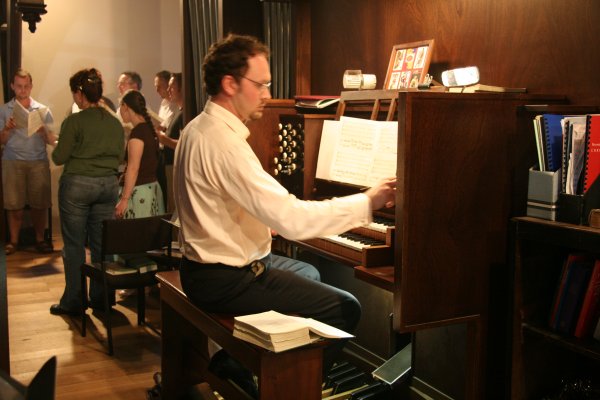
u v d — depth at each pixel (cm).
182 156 254
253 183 238
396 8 359
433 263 241
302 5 442
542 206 233
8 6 632
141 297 457
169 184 580
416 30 346
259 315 243
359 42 393
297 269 301
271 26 435
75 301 474
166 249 437
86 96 461
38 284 563
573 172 226
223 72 247
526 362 247
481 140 243
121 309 496
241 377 274
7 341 267
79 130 455
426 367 304
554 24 267
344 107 350
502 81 294
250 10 440
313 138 354
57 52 762
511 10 286
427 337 302
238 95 250
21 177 678
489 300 253
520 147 250
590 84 253
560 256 248
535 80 277
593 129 220
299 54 446
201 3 465
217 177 243
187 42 482
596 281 224
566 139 228
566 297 232
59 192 467
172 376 324
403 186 232
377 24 376
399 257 236
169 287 307
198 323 279
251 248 257
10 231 695
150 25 791
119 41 782
